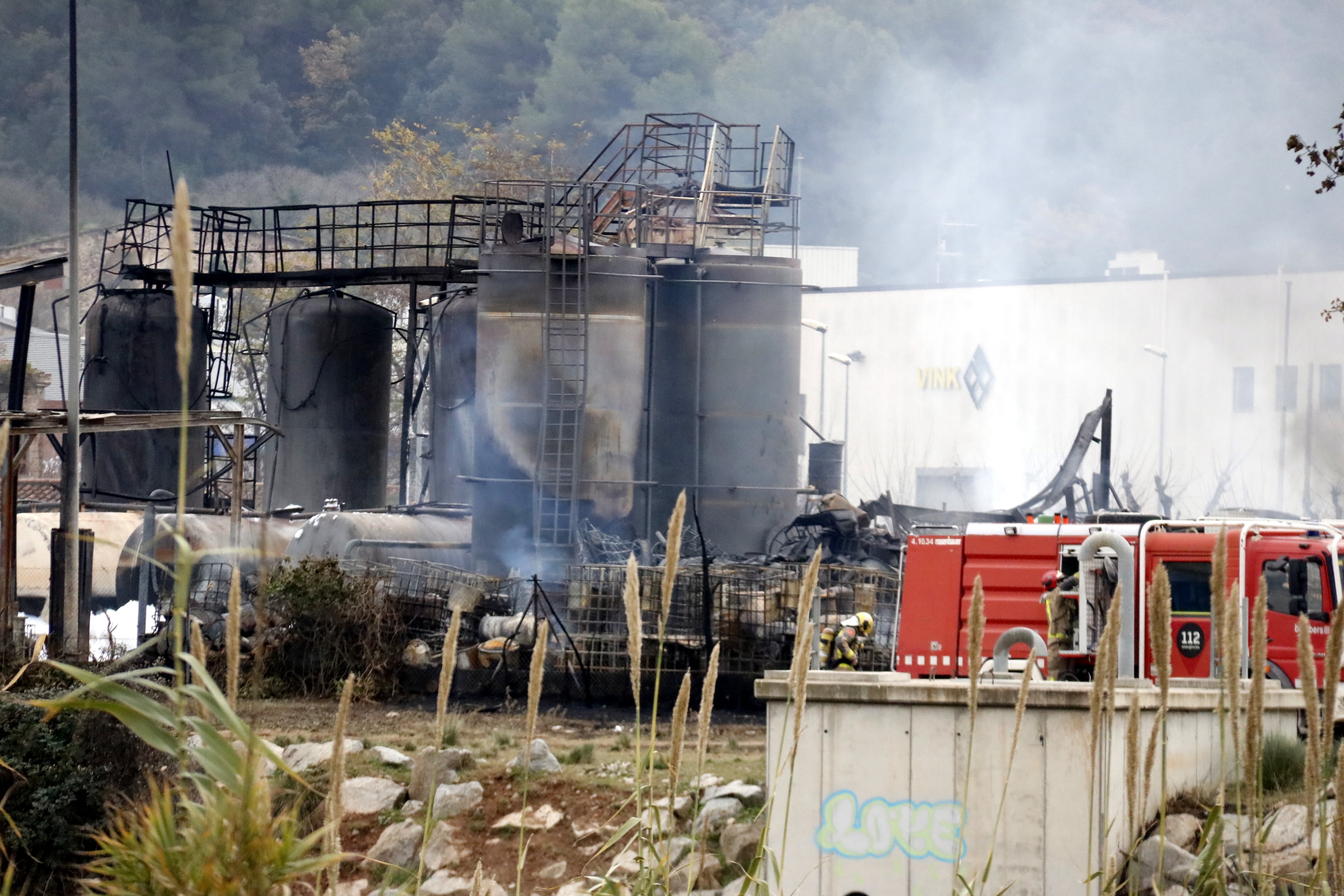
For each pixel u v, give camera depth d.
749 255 95.62
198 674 5.72
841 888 24.80
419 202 113.50
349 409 115.44
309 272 115.94
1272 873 11.12
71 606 54.41
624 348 87.38
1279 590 47.75
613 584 65.44
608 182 97.44
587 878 10.93
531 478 84.25
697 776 9.84
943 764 24.67
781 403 94.38
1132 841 9.60
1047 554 54.34
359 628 62.97
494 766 45.69
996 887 24.12
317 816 23.20
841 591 63.66
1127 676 41.25
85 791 32.66
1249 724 9.44
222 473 110.81
